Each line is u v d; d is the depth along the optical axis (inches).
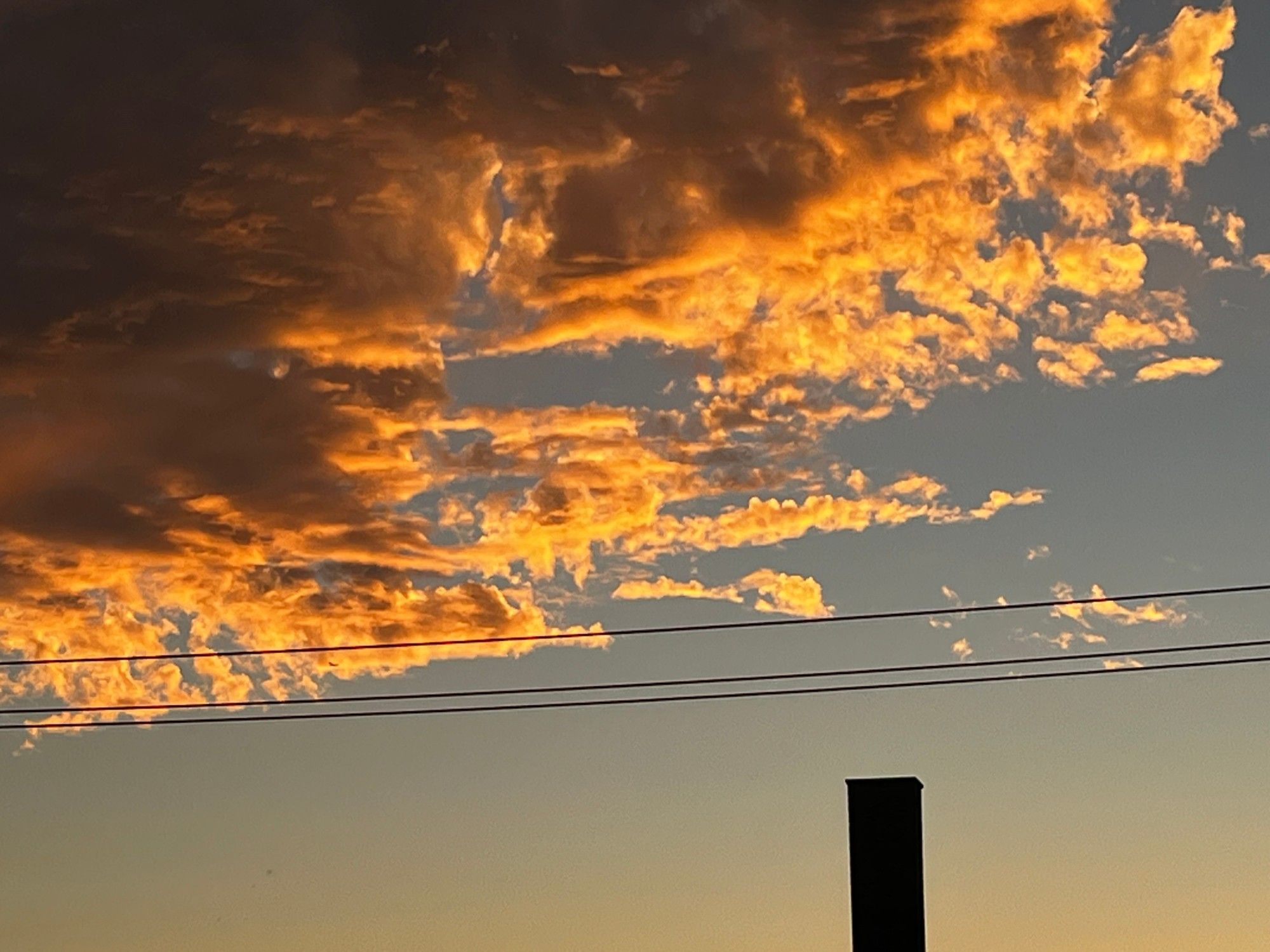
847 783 1134.4
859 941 1112.2
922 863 1119.6
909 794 1125.7
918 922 1106.1
